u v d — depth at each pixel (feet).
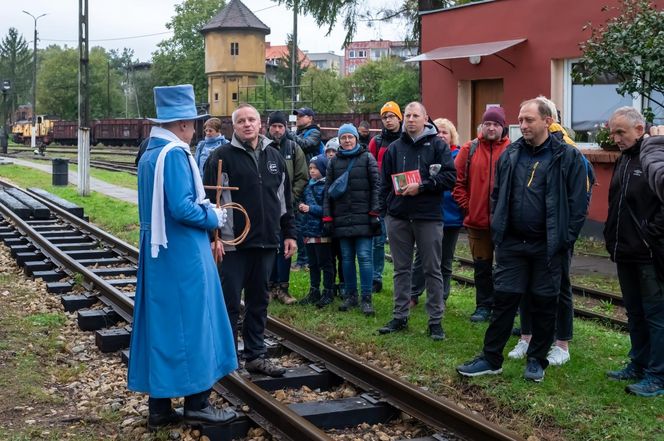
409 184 23.91
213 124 31.60
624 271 20.56
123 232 49.83
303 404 19.15
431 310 24.77
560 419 18.24
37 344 24.86
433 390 20.57
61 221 51.72
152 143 17.46
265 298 21.38
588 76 44.45
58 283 33.14
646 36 40.63
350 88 245.65
